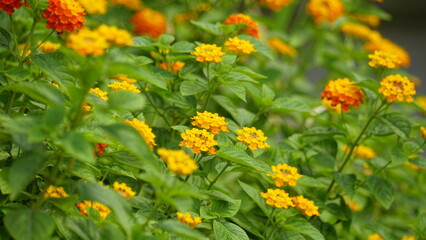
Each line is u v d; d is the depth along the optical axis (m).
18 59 1.49
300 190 1.58
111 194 1.38
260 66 1.94
